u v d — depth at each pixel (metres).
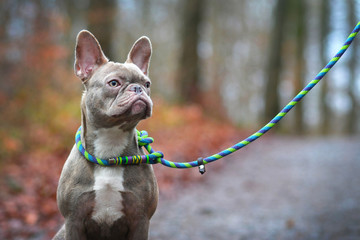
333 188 7.42
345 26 28.12
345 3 28.00
